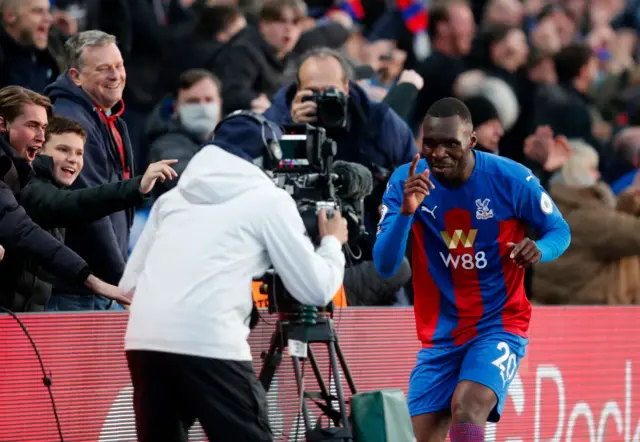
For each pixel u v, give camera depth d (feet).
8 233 52.75
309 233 49.03
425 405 55.88
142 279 46.50
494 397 52.65
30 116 55.77
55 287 60.13
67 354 54.75
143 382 46.01
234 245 45.78
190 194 46.73
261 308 59.72
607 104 125.18
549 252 53.26
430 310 55.88
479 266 54.54
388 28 108.58
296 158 50.34
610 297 80.02
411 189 51.03
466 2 128.98
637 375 74.49
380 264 53.06
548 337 69.77
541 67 104.68
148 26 91.76
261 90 88.99
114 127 65.57
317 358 61.16
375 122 68.54
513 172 54.29
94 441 55.47
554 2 144.87
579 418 71.36
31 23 74.23
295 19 89.15
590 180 88.02
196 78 78.48
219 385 45.11
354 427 51.37
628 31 148.36
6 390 53.11
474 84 96.89
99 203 55.57
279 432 59.98
